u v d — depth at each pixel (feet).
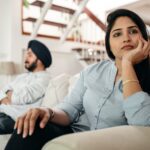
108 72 3.69
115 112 3.30
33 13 17.04
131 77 2.90
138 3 17.12
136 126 2.49
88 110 3.62
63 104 3.80
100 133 2.09
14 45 14.66
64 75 6.91
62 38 16.72
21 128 2.66
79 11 15.74
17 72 14.71
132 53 3.14
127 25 3.43
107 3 19.47
